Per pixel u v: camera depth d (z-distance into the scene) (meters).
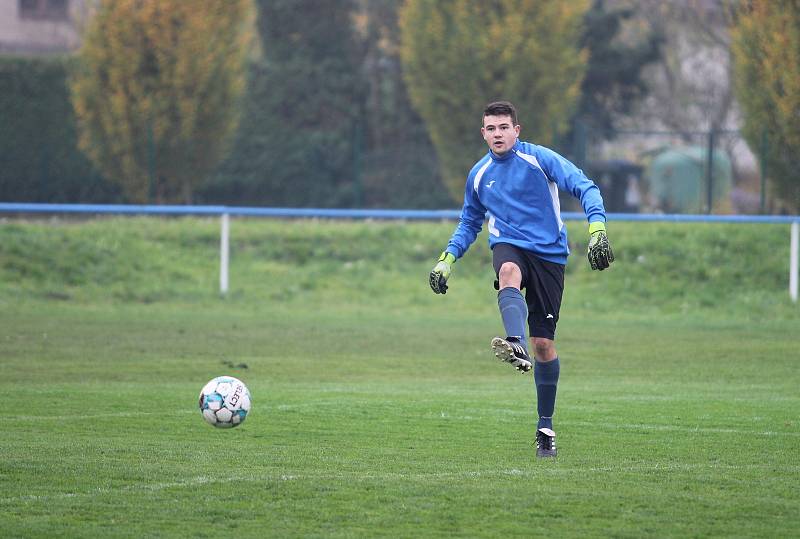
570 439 28.16
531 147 25.55
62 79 111.25
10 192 110.62
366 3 144.62
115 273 78.19
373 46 143.12
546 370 25.53
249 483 22.00
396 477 22.72
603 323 65.81
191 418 31.17
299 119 133.50
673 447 26.89
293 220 100.38
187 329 59.62
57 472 22.94
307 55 134.88
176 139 97.06
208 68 97.00
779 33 83.00
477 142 97.75
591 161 117.00
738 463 24.64
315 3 134.62
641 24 163.00
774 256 79.94
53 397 35.44
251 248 84.50
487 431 29.36
